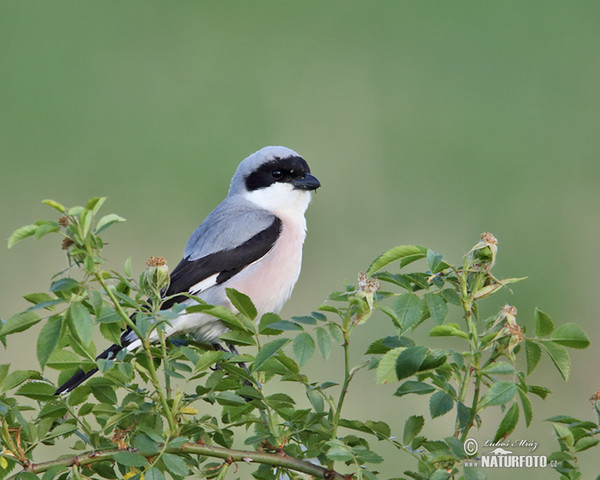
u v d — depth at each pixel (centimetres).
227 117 1548
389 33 1816
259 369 444
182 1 1897
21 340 1030
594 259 1257
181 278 792
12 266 1163
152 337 646
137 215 1332
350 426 453
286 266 824
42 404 482
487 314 1194
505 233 1333
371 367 445
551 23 1852
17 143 1473
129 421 456
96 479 460
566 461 445
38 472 447
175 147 1478
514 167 1480
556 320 1176
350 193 1392
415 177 1422
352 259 1252
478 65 1709
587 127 1578
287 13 1895
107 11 1889
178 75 1684
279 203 848
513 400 408
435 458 415
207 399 461
